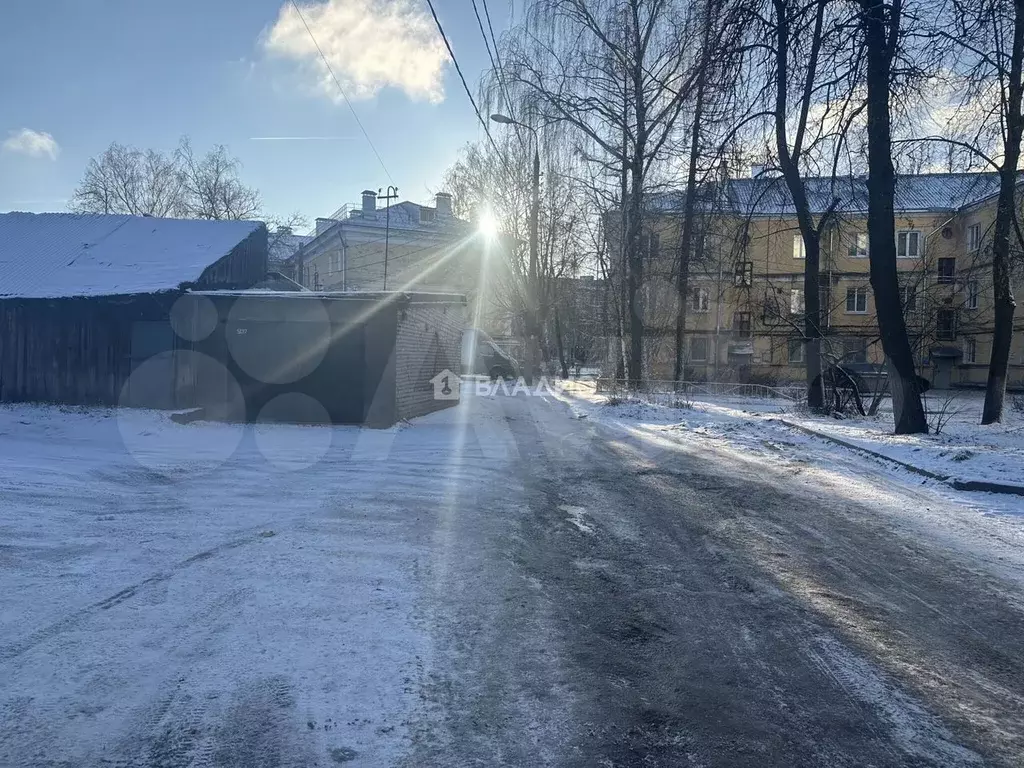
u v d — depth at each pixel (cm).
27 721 374
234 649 459
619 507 895
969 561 694
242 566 620
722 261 2636
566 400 2483
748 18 1375
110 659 443
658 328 3325
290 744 360
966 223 2836
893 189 1606
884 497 968
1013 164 1725
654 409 2091
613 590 595
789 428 1728
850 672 457
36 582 572
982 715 407
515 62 2662
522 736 375
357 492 935
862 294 4200
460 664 452
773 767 353
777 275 4125
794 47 1402
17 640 467
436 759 351
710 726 389
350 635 486
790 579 633
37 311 1617
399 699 406
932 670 462
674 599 579
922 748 372
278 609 526
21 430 1361
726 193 2100
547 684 431
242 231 1956
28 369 1620
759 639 505
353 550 675
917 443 1373
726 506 910
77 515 787
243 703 396
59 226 1991
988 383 2033
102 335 1595
